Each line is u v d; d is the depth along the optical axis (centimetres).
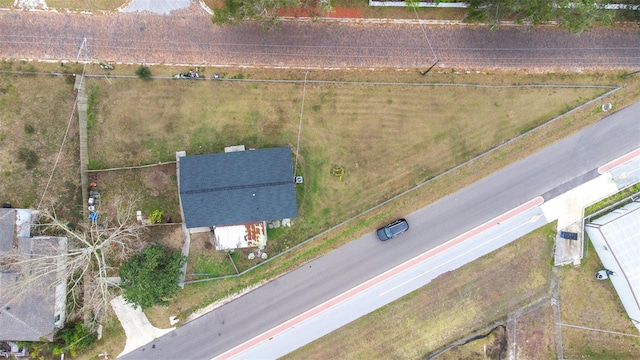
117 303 3722
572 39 3706
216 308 3738
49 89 3694
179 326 3738
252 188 3484
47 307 3481
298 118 3712
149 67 3694
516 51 3709
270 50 3712
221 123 3709
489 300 3706
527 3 3119
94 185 3703
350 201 3719
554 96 3706
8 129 3697
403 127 3712
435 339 3719
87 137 3703
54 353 3572
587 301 3691
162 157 3706
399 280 3731
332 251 3716
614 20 3694
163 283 3328
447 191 3722
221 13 3284
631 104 3697
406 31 3716
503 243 3719
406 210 3725
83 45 3694
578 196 3716
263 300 3741
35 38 3694
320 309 3734
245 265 3722
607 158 3709
